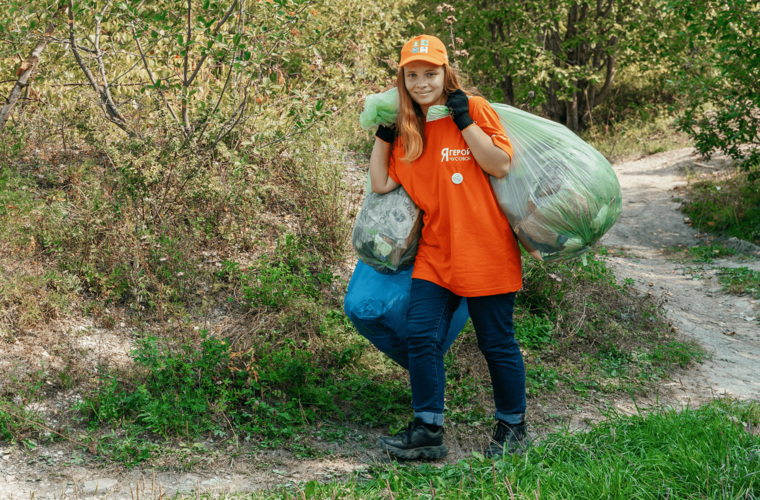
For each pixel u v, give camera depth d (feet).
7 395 12.20
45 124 20.67
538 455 11.44
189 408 12.71
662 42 51.03
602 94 61.57
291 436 12.59
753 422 13.51
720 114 37.93
